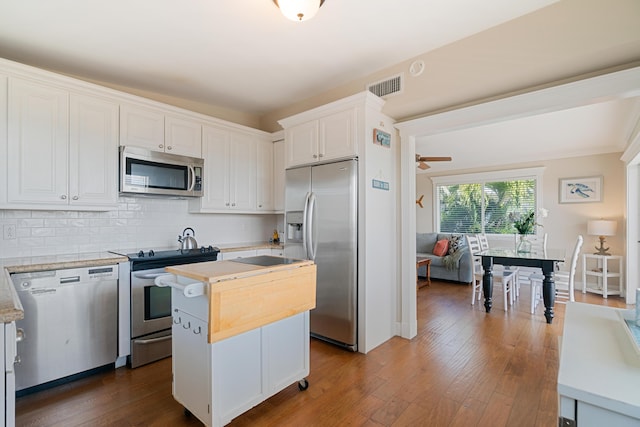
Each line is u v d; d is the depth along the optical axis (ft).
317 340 10.06
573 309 4.40
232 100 12.16
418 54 8.87
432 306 13.83
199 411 5.50
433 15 7.13
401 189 10.41
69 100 8.23
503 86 8.03
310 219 9.95
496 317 12.26
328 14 7.02
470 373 7.80
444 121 9.38
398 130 10.53
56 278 7.09
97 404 6.49
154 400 6.65
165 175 9.88
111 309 7.88
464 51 8.09
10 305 3.51
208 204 11.14
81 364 7.43
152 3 6.53
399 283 10.41
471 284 18.29
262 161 12.97
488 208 20.92
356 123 9.23
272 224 14.43
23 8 6.57
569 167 17.67
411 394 6.88
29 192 7.63
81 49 8.27
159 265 8.65
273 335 6.31
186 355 5.82
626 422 2.19
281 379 6.47
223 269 5.93
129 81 10.29
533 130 14.92
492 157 19.54
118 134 9.08
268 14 6.97
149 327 8.45
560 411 2.44
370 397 6.76
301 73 9.89
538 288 14.21
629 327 3.62
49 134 7.91
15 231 8.16
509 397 6.75
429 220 23.16
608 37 6.25
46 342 6.95
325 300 9.78
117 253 8.99
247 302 5.68
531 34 7.11
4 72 7.32
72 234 9.09
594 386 2.39
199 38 7.88
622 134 14.39
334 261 9.55
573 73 7.36
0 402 3.30
